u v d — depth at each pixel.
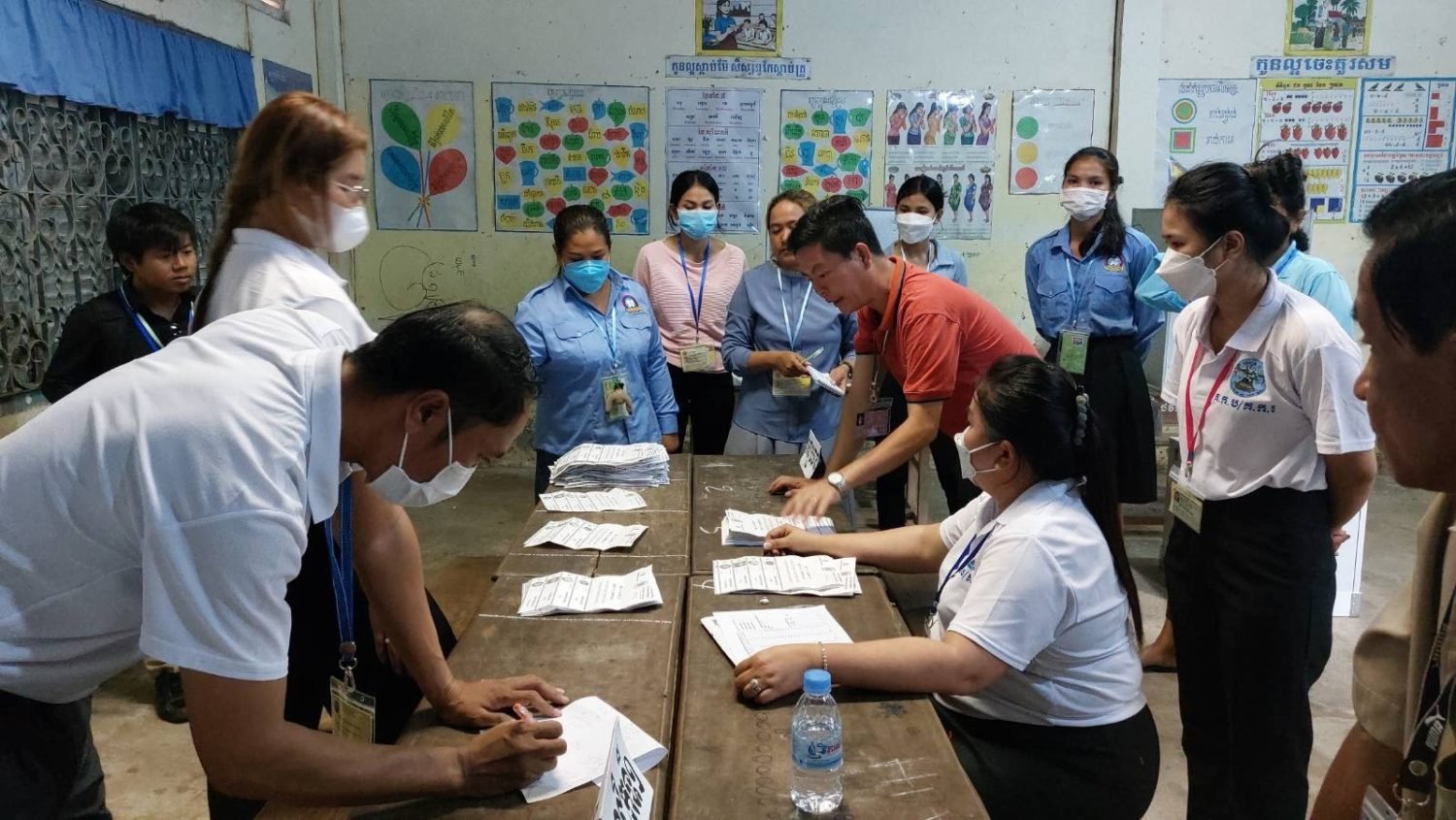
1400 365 0.63
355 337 1.53
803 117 4.91
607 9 4.78
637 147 4.92
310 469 1.01
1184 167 5.09
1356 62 5.00
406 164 4.88
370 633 1.64
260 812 1.46
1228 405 1.78
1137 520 4.24
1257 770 1.80
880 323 2.37
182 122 3.51
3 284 2.61
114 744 2.52
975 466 1.57
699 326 3.70
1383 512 4.59
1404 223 0.62
